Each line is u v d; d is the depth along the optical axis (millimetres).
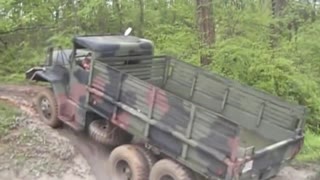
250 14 12344
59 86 7723
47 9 13695
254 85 10398
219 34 11953
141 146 6660
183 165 5977
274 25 12461
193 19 13125
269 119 6734
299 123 6371
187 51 11641
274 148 5867
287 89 10492
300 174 7648
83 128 7359
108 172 6770
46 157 7121
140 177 6316
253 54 10656
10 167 6770
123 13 13734
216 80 7461
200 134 5625
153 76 8031
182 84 8023
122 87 6531
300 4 13641
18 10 13422
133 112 6371
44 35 13195
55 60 7887
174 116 5895
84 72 7223
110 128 7082
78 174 6859
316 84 11242
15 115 8180
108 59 7160
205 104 7660
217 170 5492
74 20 13359
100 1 13008
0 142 7324
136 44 7516
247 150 5441
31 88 10102
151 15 13812
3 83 10562
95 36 7707
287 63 10680
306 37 12016
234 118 7219
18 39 13211
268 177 6168
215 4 12414
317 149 8898
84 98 7234
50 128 7945
